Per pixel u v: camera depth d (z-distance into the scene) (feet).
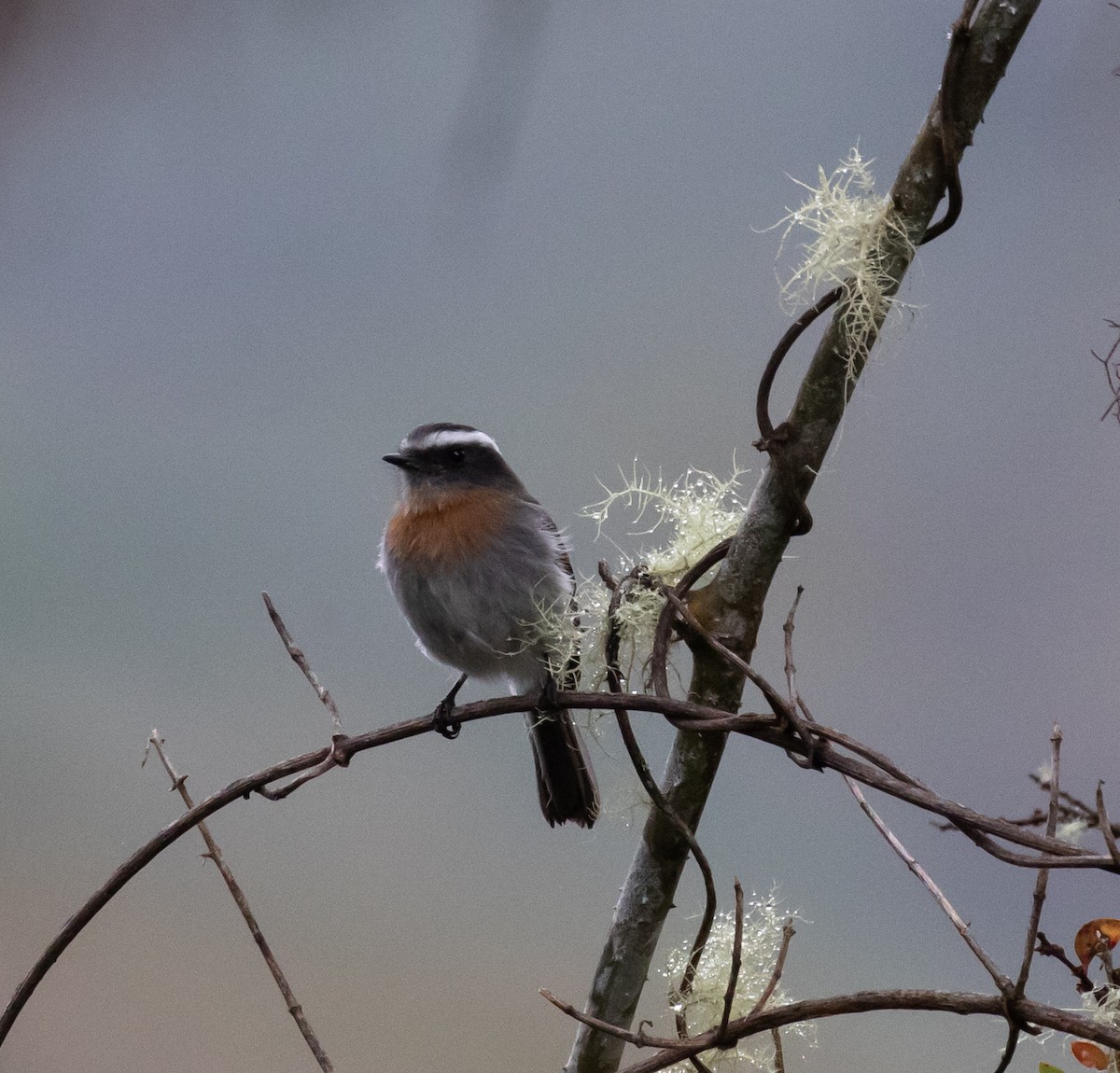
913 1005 12.07
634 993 15.33
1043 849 11.64
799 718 13.10
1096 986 12.37
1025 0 13.57
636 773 14.97
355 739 15.17
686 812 14.94
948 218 14.02
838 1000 12.42
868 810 12.62
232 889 15.31
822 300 14.20
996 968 11.61
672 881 15.15
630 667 15.61
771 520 14.80
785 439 14.67
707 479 15.92
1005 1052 11.55
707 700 15.21
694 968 14.56
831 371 14.42
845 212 14.11
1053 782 12.07
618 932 15.31
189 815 14.98
